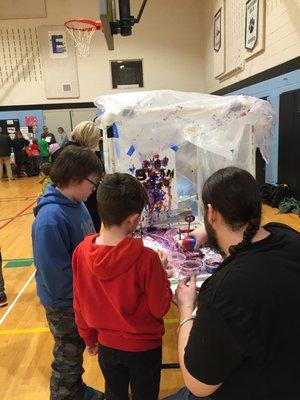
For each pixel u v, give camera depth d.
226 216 0.77
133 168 1.79
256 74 5.90
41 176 9.63
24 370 2.02
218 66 7.95
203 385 0.73
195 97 1.82
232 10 6.81
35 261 1.36
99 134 2.15
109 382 1.25
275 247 0.74
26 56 9.28
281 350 0.68
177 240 1.74
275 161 5.38
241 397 0.73
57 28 9.11
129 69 9.45
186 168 1.95
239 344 0.67
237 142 1.76
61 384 1.49
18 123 9.61
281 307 0.68
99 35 9.26
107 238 1.12
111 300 1.11
